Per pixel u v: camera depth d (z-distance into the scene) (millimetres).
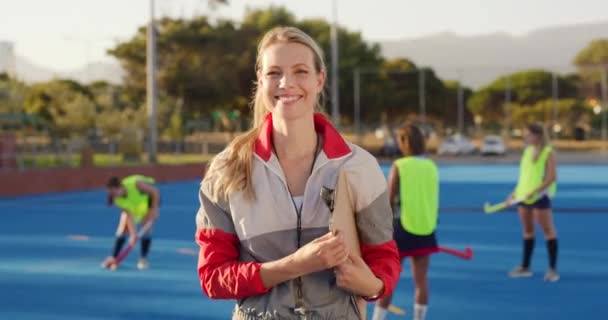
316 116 2719
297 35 2625
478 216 16703
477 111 94500
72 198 24078
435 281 8906
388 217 2688
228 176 2598
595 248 11570
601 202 19641
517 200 9039
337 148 2613
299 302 2594
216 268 2625
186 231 14586
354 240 2574
